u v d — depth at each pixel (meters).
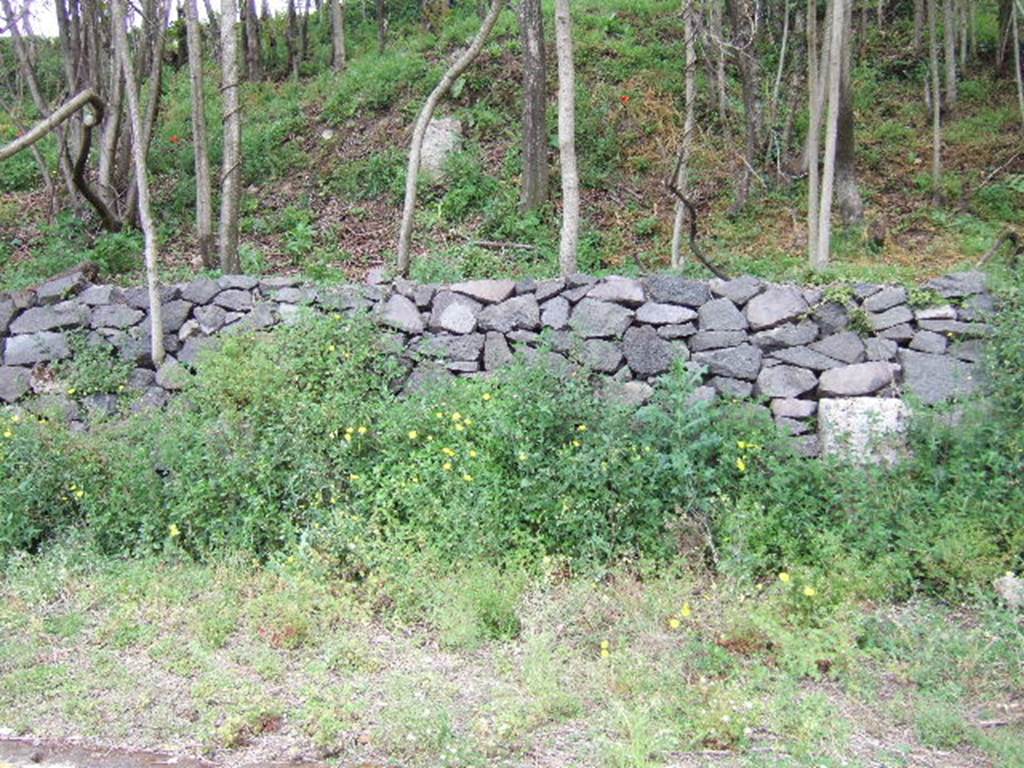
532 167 9.85
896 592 4.50
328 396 5.73
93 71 9.52
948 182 9.89
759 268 7.95
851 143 9.07
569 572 4.79
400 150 11.05
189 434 5.58
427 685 3.80
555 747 3.38
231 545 5.09
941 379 5.56
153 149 11.62
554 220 9.75
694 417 5.27
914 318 5.69
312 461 5.30
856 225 9.01
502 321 6.16
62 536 5.33
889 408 5.44
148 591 4.68
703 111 11.38
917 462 5.13
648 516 4.93
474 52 7.23
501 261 8.68
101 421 6.08
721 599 4.34
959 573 4.48
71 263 8.36
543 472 5.04
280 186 11.08
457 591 4.50
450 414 5.50
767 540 4.77
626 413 5.31
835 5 6.73
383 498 5.11
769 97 11.39
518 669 3.95
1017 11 11.49
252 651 4.12
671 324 5.89
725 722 3.41
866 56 13.09
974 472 5.02
